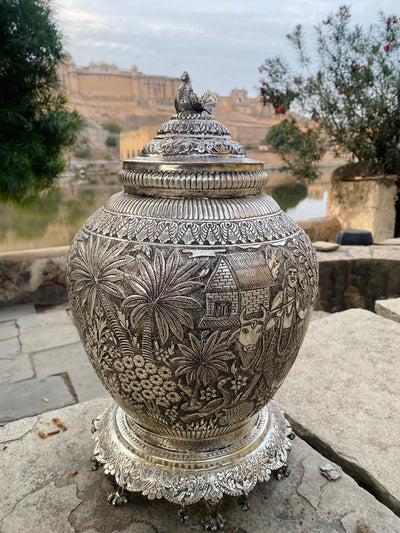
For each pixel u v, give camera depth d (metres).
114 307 1.20
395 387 2.16
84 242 1.33
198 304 1.15
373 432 1.84
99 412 1.94
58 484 1.54
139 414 1.38
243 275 1.17
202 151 1.27
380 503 1.46
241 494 1.42
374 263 4.68
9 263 4.20
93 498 1.49
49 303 4.37
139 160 1.30
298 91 6.60
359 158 6.49
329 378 2.25
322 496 1.50
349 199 6.36
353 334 2.75
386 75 5.92
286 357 1.35
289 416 1.96
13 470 1.60
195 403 1.27
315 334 2.76
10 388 2.88
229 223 1.23
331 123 6.41
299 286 1.29
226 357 1.21
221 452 1.44
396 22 5.95
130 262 1.19
